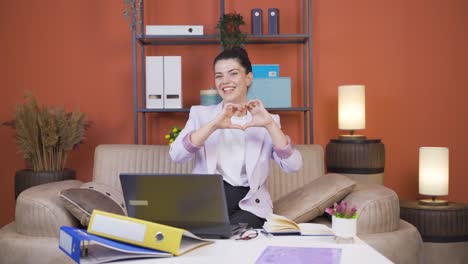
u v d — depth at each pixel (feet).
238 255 5.16
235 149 8.23
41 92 13.83
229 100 7.98
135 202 6.11
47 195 8.78
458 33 13.82
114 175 10.87
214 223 5.98
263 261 4.86
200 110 8.36
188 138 7.48
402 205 11.24
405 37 13.87
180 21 13.82
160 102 12.80
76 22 13.82
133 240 5.18
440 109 13.89
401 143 13.92
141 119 13.85
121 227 5.23
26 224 8.59
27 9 13.76
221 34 12.42
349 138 12.56
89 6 13.80
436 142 13.91
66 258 8.15
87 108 13.85
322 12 13.85
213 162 7.95
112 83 13.84
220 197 5.91
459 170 13.88
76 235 5.08
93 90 13.84
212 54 13.85
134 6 12.70
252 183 7.86
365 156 12.14
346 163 12.24
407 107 13.91
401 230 8.95
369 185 9.63
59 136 12.28
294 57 13.84
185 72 13.83
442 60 13.85
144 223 5.19
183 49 13.84
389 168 13.96
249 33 13.76
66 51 13.82
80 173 13.84
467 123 13.85
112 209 8.68
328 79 13.87
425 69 13.87
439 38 13.84
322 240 5.83
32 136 12.10
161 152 11.02
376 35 13.85
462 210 10.83
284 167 7.75
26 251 8.25
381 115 13.91
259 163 7.92
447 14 13.82
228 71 7.95
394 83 13.87
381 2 13.83
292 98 13.89
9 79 13.78
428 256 10.82
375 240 8.39
